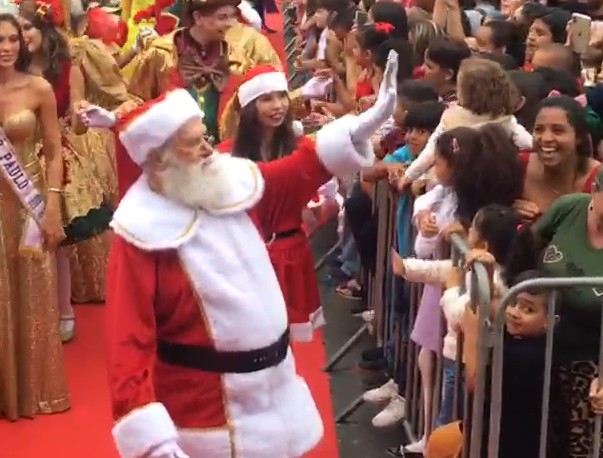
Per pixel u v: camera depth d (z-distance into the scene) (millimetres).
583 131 4152
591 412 3387
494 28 6824
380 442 4941
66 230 5836
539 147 4137
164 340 3260
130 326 3125
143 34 5918
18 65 5062
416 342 4426
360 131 3510
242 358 3236
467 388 3477
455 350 3934
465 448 3539
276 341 3307
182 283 3180
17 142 5051
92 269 6637
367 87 6418
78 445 5043
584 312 3412
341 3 8625
